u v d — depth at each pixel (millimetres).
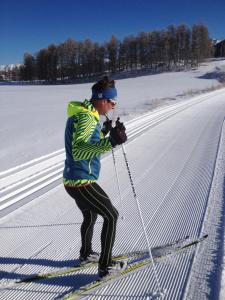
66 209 5289
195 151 8945
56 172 7148
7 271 3658
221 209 4984
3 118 16641
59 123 14211
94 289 3205
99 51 96812
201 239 4098
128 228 4574
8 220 4918
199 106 21266
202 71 74062
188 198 5566
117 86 49156
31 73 103938
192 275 3377
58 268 3688
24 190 6047
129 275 3432
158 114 16297
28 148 8977
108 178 6812
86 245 3574
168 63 91312
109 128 3381
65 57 98312
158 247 3986
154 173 7070
